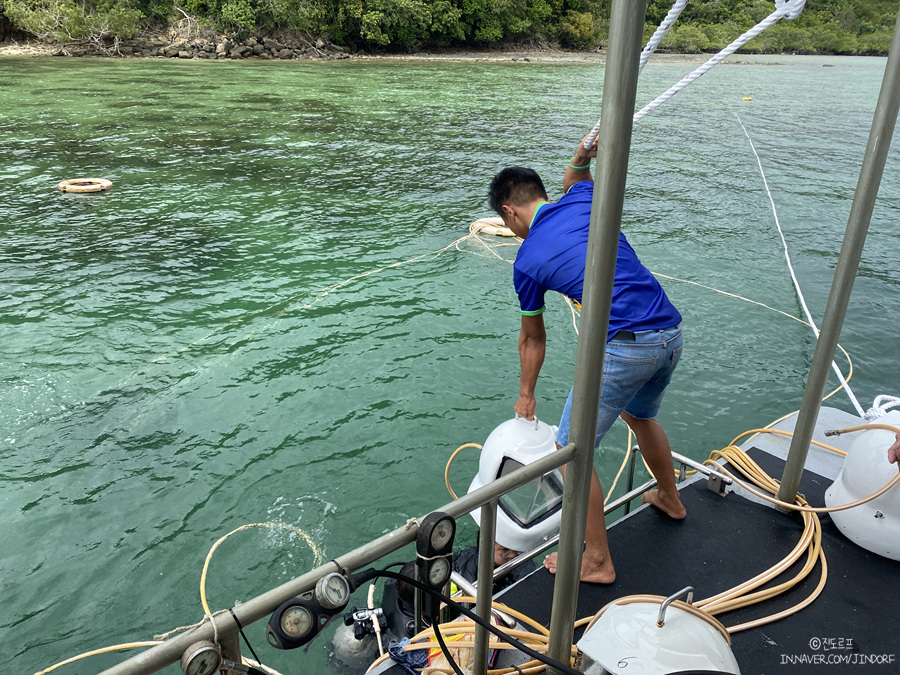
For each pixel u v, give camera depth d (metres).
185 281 8.38
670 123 24.16
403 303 7.86
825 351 2.35
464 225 11.10
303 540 4.20
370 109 24.23
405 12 46.28
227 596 3.78
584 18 59.12
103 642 3.48
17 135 17.06
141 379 6.06
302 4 42.03
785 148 19.64
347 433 5.30
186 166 14.72
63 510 4.41
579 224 2.13
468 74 39.44
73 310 7.46
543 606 2.24
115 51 39.03
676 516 2.66
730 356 6.84
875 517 2.45
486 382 6.11
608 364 2.10
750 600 2.24
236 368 6.27
